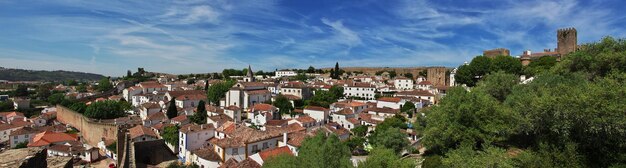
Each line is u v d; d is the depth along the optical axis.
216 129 77.69
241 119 106.19
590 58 51.88
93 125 95.44
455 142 39.34
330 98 128.62
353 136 83.50
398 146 57.28
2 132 102.06
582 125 27.81
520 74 113.69
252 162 49.78
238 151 62.56
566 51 121.25
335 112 99.00
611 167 25.95
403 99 117.31
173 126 81.56
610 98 28.05
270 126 82.69
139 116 118.94
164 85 172.50
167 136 76.81
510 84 58.12
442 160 32.91
